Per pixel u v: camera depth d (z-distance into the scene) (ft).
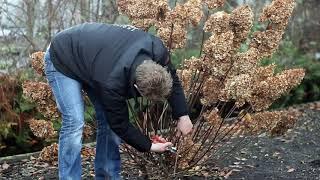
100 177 13.26
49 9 20.88
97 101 12.27
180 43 12.95
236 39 12.59
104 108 10.72
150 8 12.79
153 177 14.23
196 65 12.85
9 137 18.26
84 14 21.39
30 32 20.86
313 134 19.26
